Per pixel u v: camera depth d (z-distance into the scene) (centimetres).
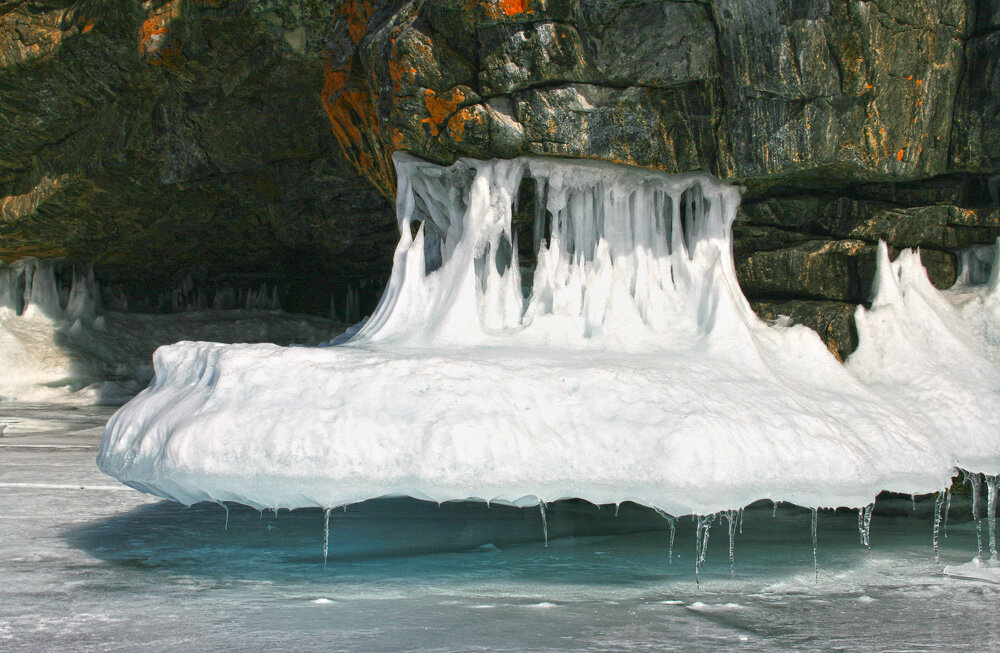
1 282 1555
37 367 1478
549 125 503
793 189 574
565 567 458
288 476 385
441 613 370
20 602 383
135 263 1594
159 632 341
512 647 324
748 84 497
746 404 448
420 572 445
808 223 586
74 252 1425
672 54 493
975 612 377
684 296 546
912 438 476
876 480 440
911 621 363
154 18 930
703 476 404
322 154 1105
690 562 470
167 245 1477
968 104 532
